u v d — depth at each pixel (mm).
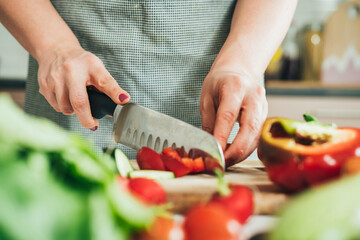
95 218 265
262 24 816
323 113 1918
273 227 300
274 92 1927
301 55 2246
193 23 926
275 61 2154
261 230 444
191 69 953
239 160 698
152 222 308
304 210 292
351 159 438
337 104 1911
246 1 871
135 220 293
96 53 952
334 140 562
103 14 917
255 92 708
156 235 311
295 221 288
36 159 285
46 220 256
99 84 741
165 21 915
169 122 702
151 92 954
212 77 754
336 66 2227
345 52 2213
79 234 260
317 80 2217
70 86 745
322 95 1909
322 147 549
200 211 344
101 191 282
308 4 2375
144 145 729
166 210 514
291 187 516
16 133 282
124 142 761
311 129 590
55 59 780
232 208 392
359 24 2193
